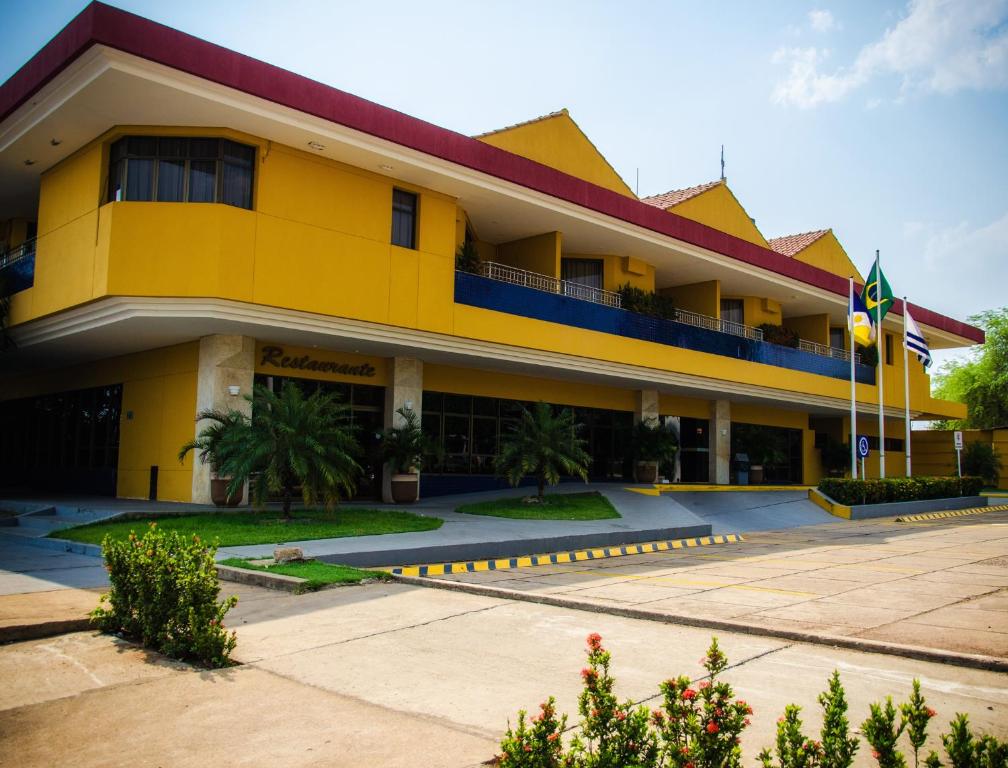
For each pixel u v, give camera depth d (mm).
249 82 14438
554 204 20312
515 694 5551
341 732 4812
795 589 10109
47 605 8109
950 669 6090
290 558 10969
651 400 27062
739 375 26891
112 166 16062
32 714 5129
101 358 21453
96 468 21453
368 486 19938
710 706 3611
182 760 4395
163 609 6664
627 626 7691
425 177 17922
